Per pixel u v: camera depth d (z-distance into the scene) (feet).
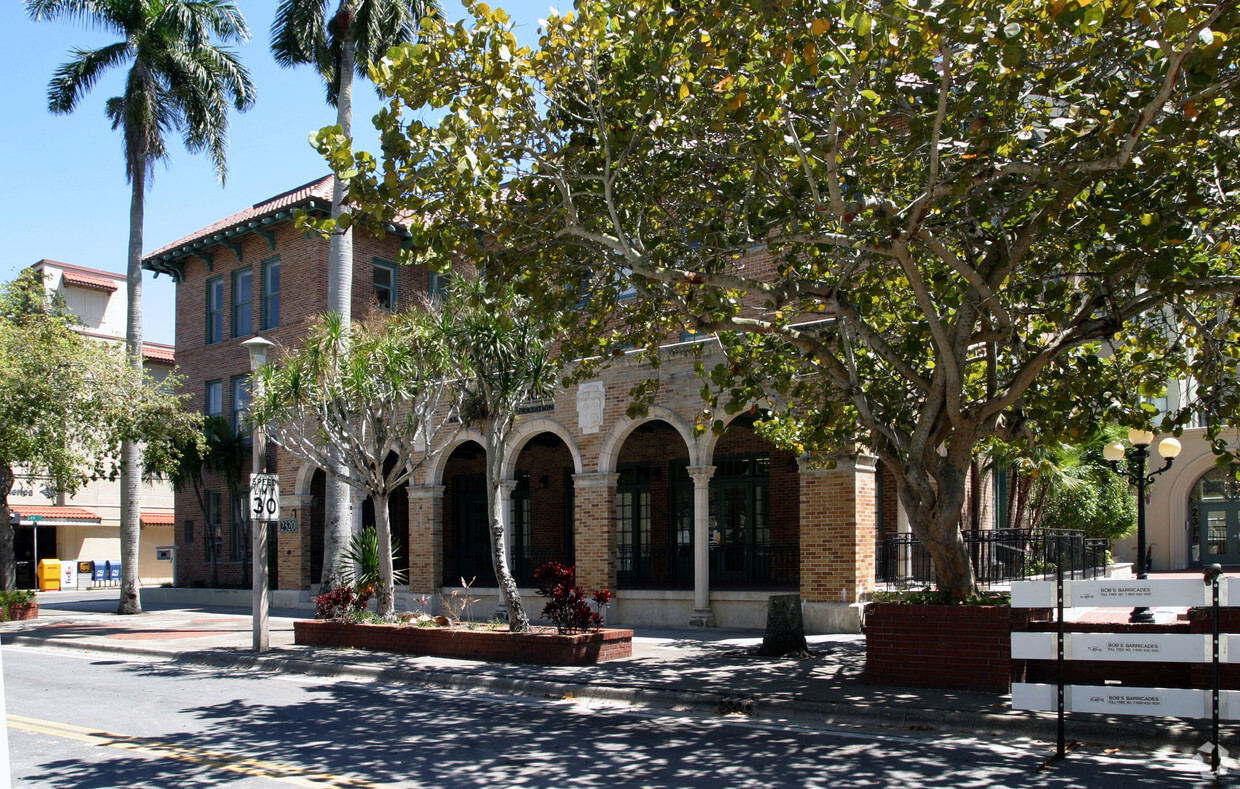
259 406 52.13
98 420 73.10
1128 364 41.39
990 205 35.32
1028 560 62.49
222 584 96.63
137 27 85.92
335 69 75.15
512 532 85.35
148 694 39.14
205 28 88.69
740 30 32.09
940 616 35.35
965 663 34.71
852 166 38.45
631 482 79.36
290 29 74.84
